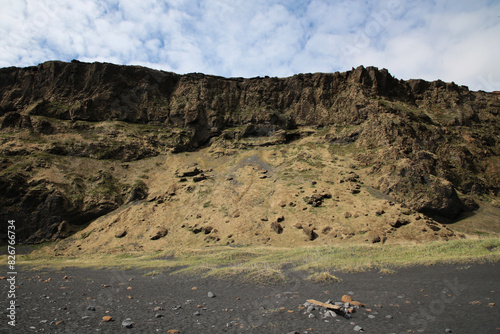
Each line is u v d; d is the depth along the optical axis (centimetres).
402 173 5469
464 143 7500
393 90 9081
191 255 3616
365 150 6825
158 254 3875
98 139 7650
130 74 9388
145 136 8312
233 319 965
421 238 4019
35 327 848
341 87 9119
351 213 4747
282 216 4891
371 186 5703
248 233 4656
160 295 1442
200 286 1669
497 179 6781
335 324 867
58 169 6469
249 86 9894
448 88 9262
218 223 5103
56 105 8394
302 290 1417
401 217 4491
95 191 6234
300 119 9100
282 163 7225
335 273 1836
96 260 3788
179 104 9219
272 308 1095
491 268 1630
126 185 6688
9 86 9075
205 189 6381
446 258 1995
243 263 2605
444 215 5022
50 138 7356
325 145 7731
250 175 6788
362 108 8012
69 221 5656
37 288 1664
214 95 9612
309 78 9662
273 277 1711
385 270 1784
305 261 2445
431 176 5359
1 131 7325
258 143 8350
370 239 4000
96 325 895
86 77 9031
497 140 8119
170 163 7781
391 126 6850
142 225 5350
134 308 1148
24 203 5441
